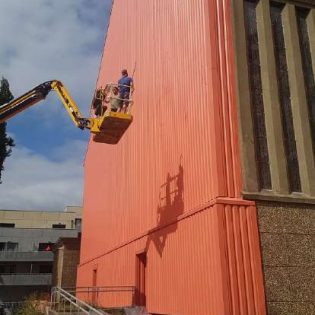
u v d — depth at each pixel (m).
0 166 34.84
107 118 13.15
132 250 19.20
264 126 12.64
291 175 12.43
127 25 24.11
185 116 14.15
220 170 11.41
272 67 13.13
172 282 13.58
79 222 73.56
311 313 10.78
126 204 21.50
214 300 10.55
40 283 61.41
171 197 14.77
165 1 17.45
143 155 18.97
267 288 10.66
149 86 18.78
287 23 13.96
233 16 13.23
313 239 11.57
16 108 16.38
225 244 10.65
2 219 82.25
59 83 16.17
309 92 13.61
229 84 12.41
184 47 14.83
